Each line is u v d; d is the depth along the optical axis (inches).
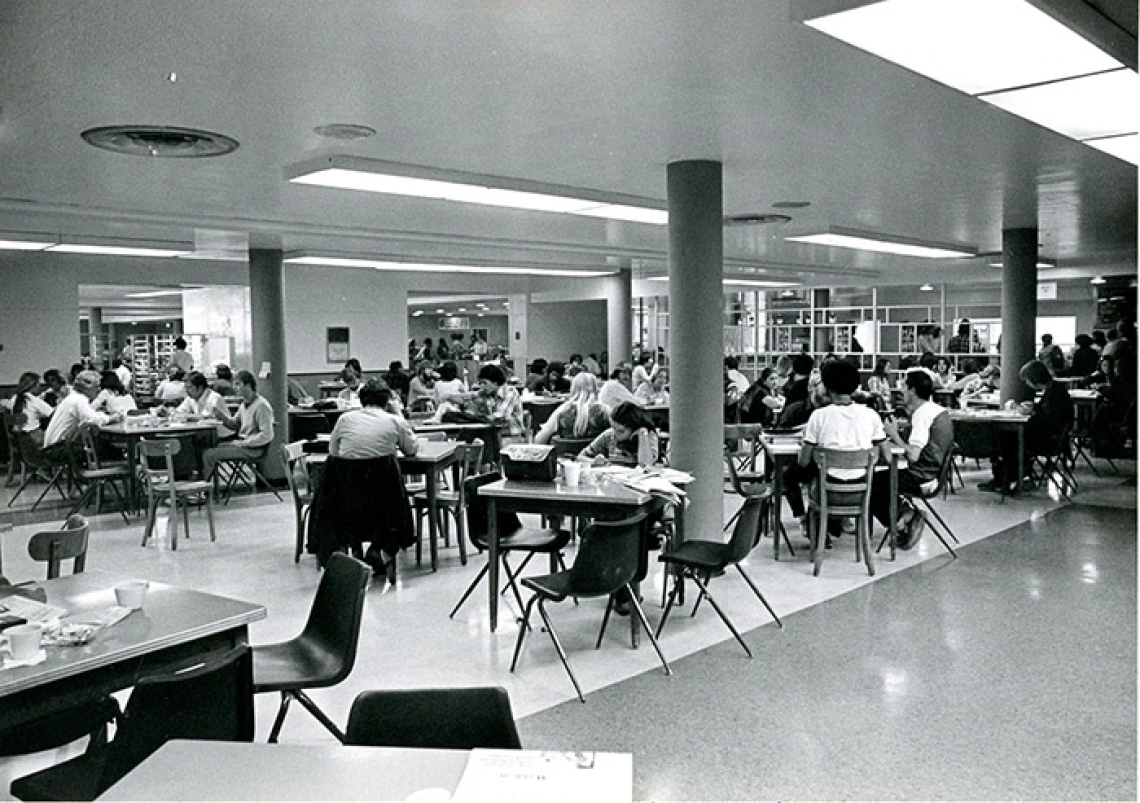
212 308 687.7
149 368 727.1
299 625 200.2
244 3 127.3
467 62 157.1
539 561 261.3
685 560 181.8
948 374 595.5
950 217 372.5
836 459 235.3
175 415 376.5
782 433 307.1
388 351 678.5
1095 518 310.8
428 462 245.4
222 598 112.8
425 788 63.9
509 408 394.3
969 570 241.9
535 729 142.3
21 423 409.4
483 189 265.0
